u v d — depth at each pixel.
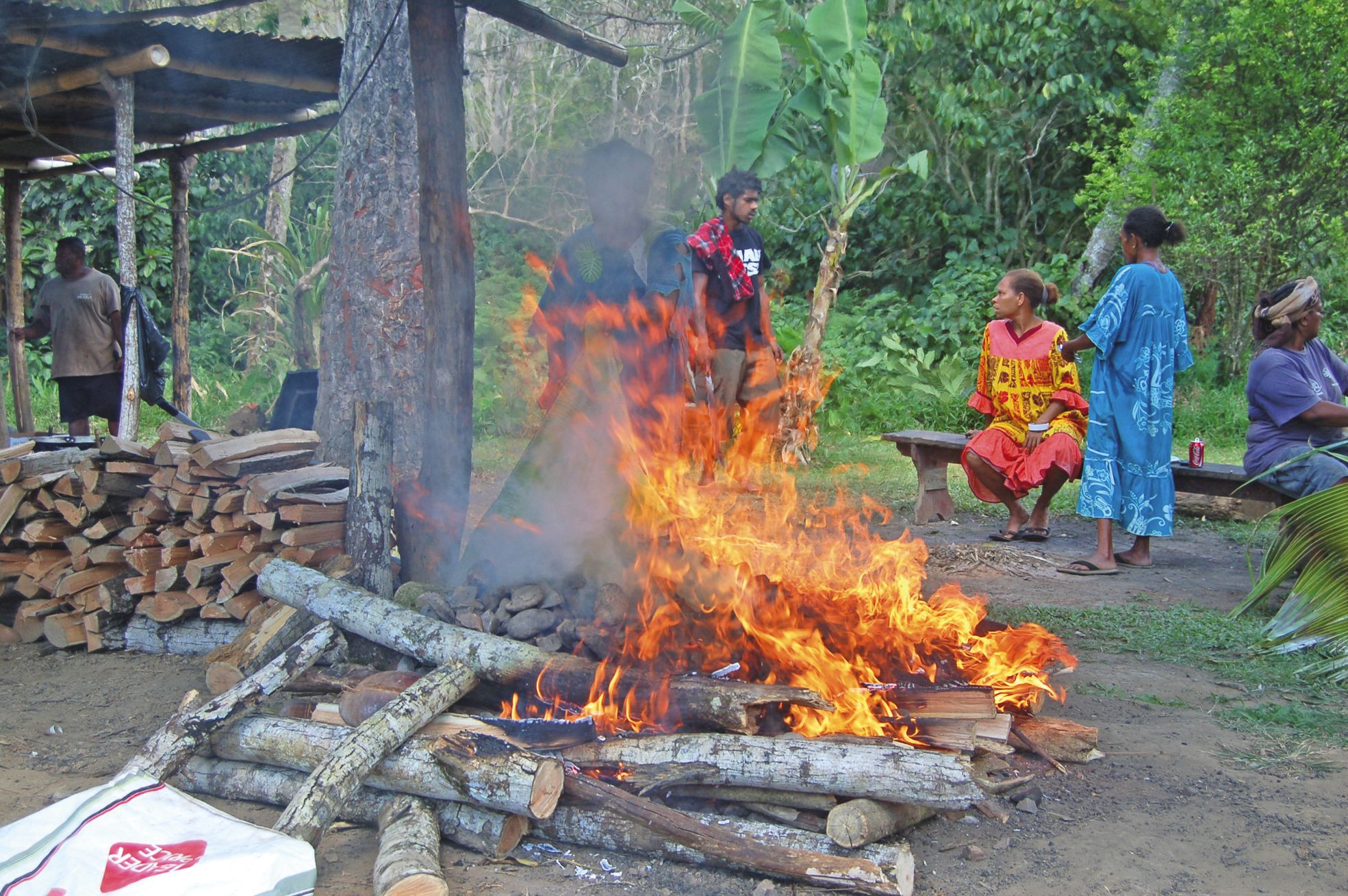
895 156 15.00
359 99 5.93
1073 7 14.03
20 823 2.97
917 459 8.03
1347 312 12.94
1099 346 6.25
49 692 4.46
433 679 3.40
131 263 7.23
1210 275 12.17
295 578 4.17
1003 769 3.43
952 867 2.99
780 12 9.53
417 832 2.95
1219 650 4.94
